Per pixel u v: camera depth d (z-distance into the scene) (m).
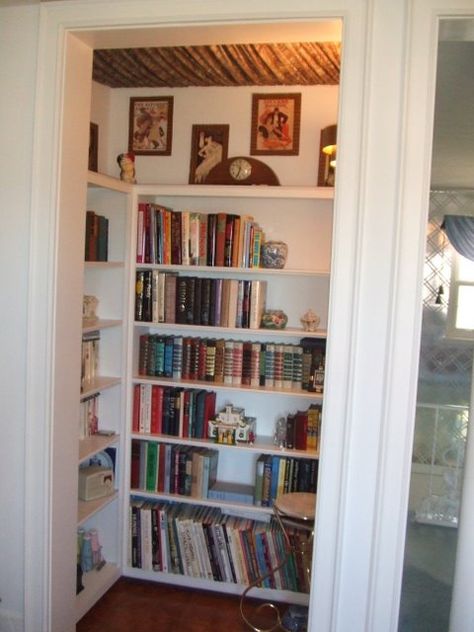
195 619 2.39
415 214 1.62
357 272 1.66
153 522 2.63
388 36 1.62
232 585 2.58
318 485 1.74
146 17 1.77
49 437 1.94
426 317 1.71
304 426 2.52
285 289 2.71
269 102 2.68
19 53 1.89
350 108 1.64
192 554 2.60
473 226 1.68
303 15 1.66
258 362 2.56
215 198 2.76
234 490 2.66
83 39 1.91
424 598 1.77
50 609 2.00
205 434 2.62
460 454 1.73
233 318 2.55
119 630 2.29
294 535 2.49
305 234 2.68
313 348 2.50
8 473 2.00
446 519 1.75
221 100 2.73
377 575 1.73
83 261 2.08
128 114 2.84
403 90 1.61
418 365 1.67
